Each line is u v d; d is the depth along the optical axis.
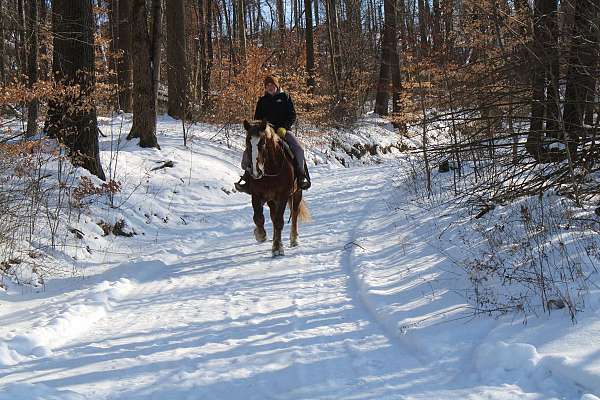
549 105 7.58
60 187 9.91
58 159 10.30
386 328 5.48
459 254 7.15
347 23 36.16
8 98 9.83
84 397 4.24
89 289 7.41
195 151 16.81
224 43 36.59
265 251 9.55
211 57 30.27
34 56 14.60
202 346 5.31
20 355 5.22
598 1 7.06
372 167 22.88
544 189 7.70
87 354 5.25
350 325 5.65
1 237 7.77
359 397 3.99
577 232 6.52
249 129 8.58
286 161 9.05
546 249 6.20
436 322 5.21
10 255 7.77
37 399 4.04
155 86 16.06
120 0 22.80
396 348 4.93
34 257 8.16
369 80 33.62
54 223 9.21
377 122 30.12
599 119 7.14
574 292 4.97
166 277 8.23
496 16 7.85
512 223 7.67
